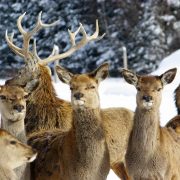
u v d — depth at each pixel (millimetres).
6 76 46000
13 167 11656
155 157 12531
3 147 11500
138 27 48938
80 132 12398
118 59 48469
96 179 12500
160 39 48719
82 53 48438
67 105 15039
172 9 50500
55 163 12859
